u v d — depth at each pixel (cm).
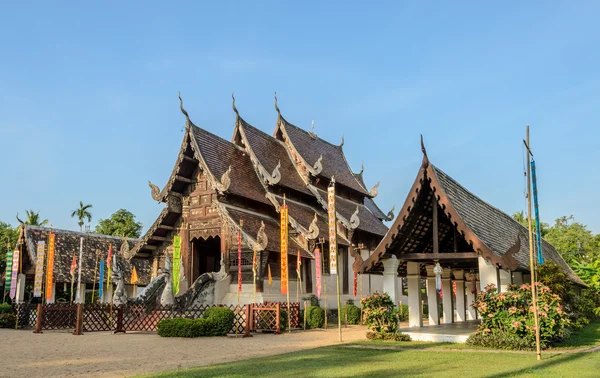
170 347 1670
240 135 3538
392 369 1074
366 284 3603
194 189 3095
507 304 1538
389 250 1802
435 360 1220
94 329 2442
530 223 1330
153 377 1002
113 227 6519
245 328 2098
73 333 2245
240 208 3041
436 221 1723
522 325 1479
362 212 3994
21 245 3541
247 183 3209
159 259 3161
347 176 4197
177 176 3039
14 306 2800
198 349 1605
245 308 2197
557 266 2194
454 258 1712
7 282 2925
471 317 3066
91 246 3941
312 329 2500
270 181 3256
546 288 1528
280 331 2231
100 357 1408
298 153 3762
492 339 1499
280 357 1340
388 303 1784
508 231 2239
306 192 3544
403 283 3909
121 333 2288
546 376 959
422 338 1694
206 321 2097
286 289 2478
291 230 3142
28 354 1488
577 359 1223
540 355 1263
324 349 1518
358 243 3538
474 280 3084
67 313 2542
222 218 2877
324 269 3178
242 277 2739
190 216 3066
